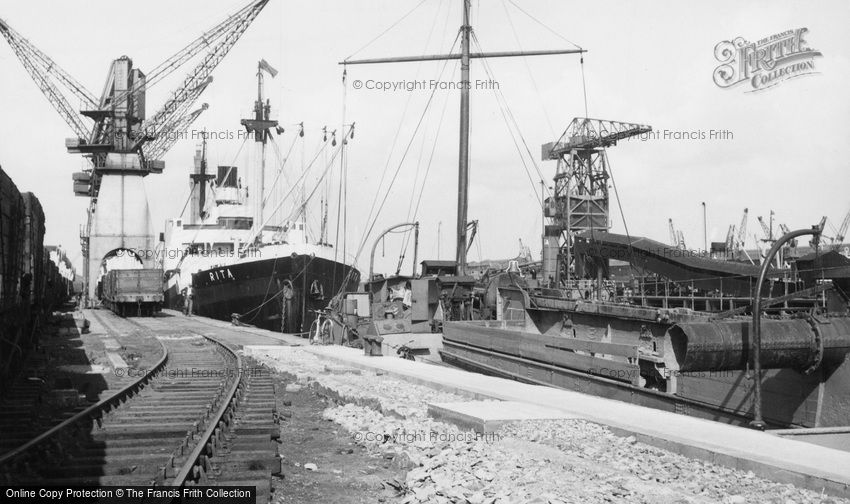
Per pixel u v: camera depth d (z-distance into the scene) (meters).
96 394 15.39
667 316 15.99
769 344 13.77
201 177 80.50
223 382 17.20
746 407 15.26
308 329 48.62
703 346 13.57
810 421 14.45
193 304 64.38
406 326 28.19
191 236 70.88
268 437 10.40
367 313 33.03
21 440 10.16
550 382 18.81
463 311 28.53
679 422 11.37
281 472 8.72
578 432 10.98
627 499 7.63
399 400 15.01
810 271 16.22
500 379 17.41
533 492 7.75
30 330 22.75
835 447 11.87
